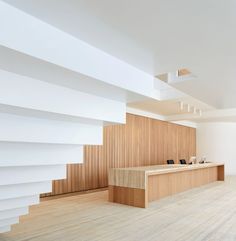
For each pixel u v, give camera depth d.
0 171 2.79
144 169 5.62
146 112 9.12
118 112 3.95
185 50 3.03
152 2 2.06
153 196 5.87
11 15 2.09
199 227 3.85
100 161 7.41
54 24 2.40
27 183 3.13
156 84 4.13
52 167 3.31
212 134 11.91
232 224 4.00
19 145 2.86
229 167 11.63
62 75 2.69
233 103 6.55
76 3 2.08
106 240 3.29
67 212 4.71
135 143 8.60
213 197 6.22
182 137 11.24
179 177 7.03
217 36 2.67
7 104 2.44
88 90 3.30
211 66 3.61
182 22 2.38
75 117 3.23
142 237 3.41
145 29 2.52
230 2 2.04
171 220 4.20
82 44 2.75
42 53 2.30
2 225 3.18
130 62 3.42
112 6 2.12
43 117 3.07
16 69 2.47
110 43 2.83
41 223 4.00
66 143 3.32
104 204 5.41
